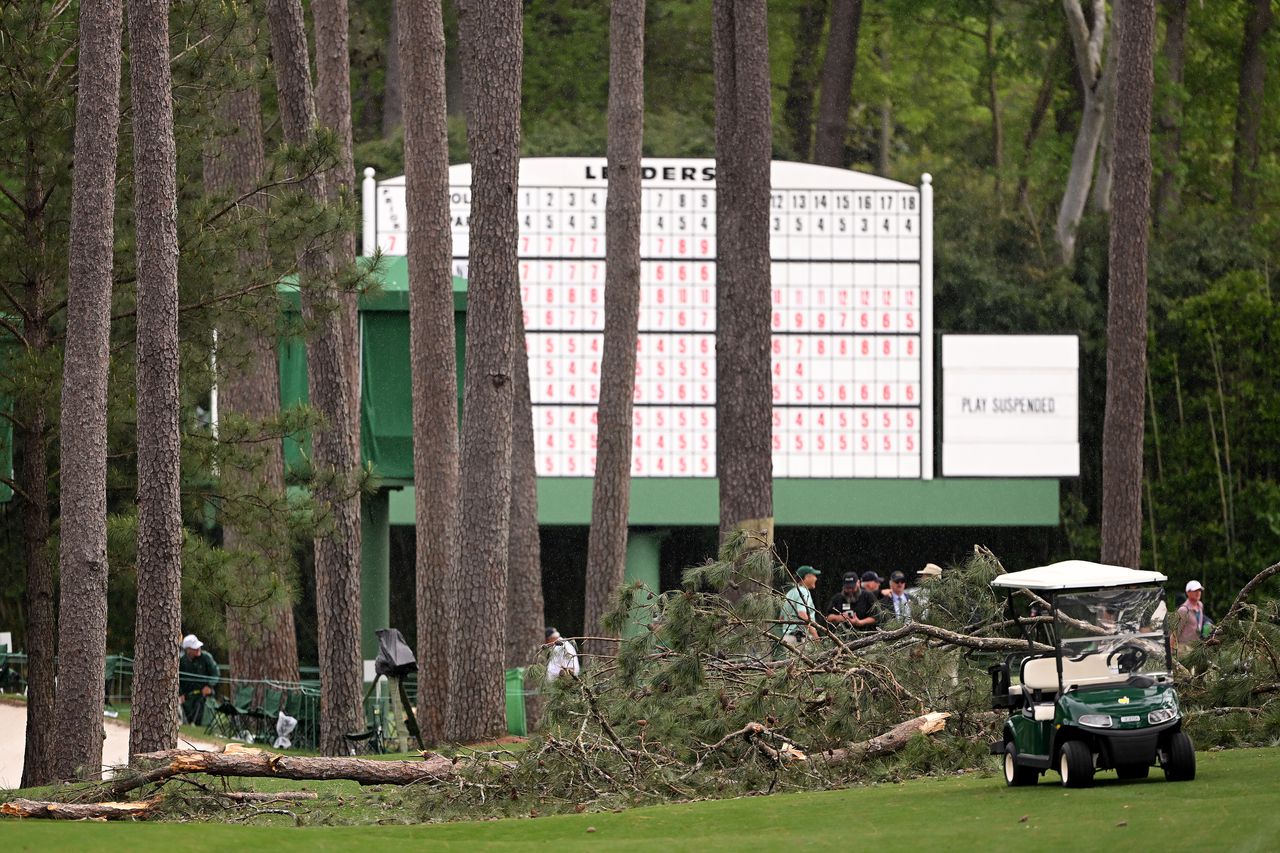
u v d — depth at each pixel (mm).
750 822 37844
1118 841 30406
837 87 128750
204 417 79875
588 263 96750
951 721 48938
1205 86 141375
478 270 66375
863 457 98062
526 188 96625
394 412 82000
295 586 63438
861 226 98188
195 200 62781
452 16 140750
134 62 54312
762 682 49125
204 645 84938
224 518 62312
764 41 79062
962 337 99312
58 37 60500
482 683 65625
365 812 45156
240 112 80062
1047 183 136125
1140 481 79812
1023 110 160250
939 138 160750
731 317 78875
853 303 98125
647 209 97438
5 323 59781
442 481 73000
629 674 51562
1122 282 80000
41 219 60406
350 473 67625
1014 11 148875
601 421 80625
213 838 35625
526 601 78938
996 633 52500
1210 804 34062
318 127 61844
